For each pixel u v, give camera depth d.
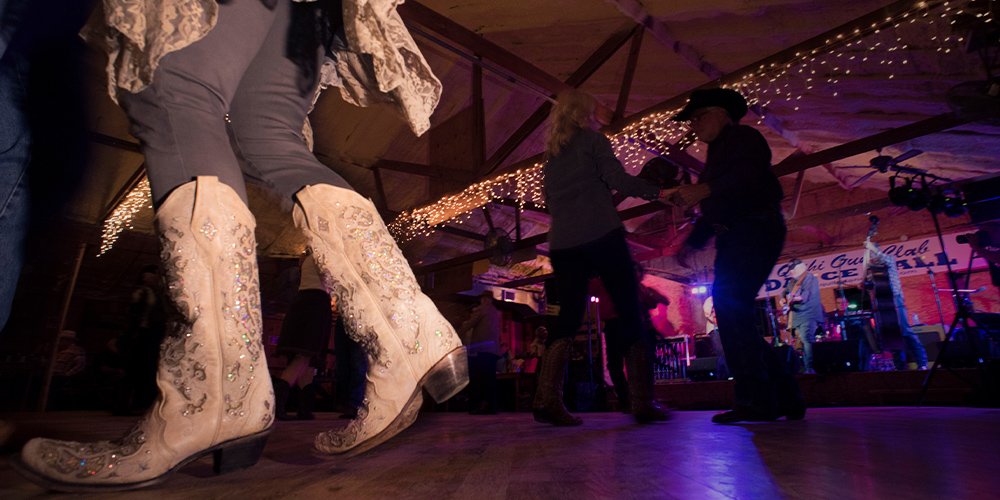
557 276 2.29
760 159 2.13
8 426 1.36
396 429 0.97
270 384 0.89
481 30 5.94
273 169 1.05
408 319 0.99
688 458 0.82
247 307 0.88
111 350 5.99
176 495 0.64
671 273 12.60
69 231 7.32
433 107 1.27
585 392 7.17
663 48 5.75
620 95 5.82
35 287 9.68
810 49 4.58
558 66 6.80
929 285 10.21
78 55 1.03
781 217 2.14
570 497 0.53
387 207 9.02
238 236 0.88
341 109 7.18
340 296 1.00
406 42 1.17
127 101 0.85
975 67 4.36
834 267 11.31
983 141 6.30
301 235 1.04
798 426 1.59
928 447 0.93
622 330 2.23
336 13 1.21
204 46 0.89
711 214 2.15
